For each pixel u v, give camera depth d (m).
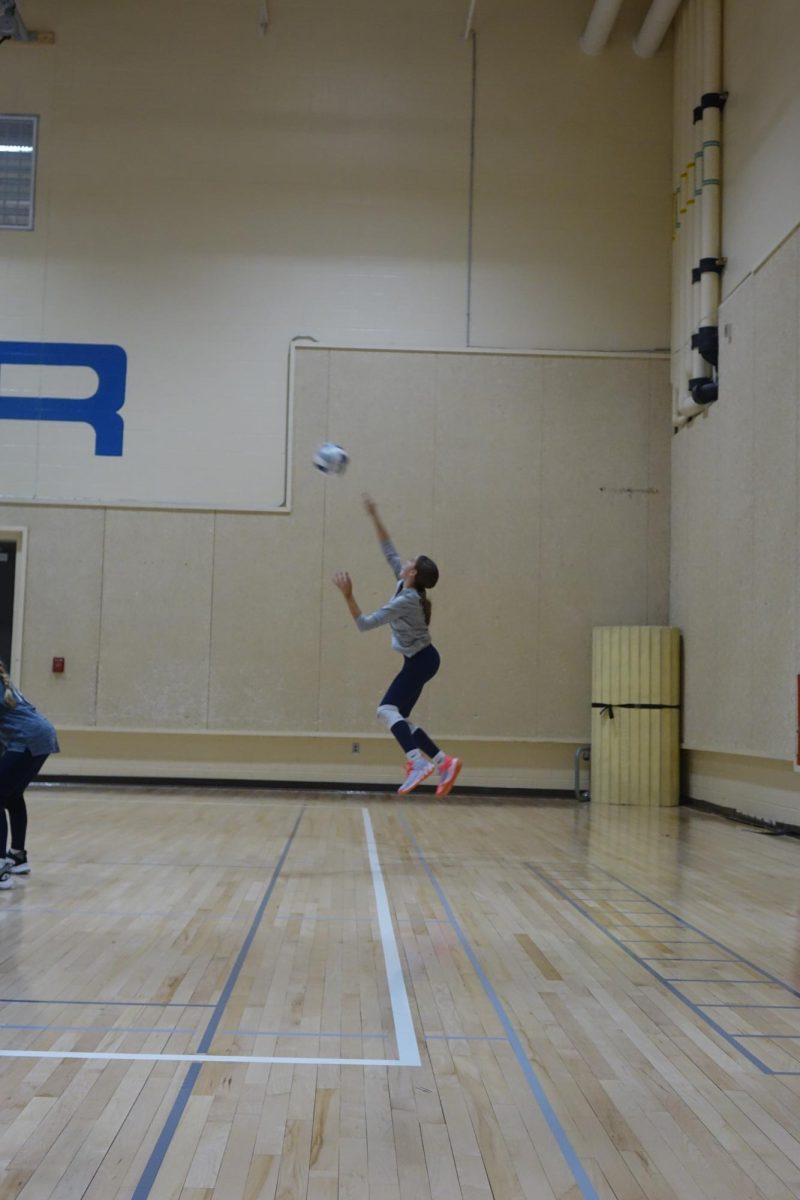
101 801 10.95
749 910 5.82
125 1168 2.47
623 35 13.24
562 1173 2.50
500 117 13.17
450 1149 2.62
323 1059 3.28
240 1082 3.06
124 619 12.59
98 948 4.68
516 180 13.12
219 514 12.70
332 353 12.87
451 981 4.24
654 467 12.84
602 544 12.76
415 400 12.84
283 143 13.12
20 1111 2.80
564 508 12.78
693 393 11.51
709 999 4.05
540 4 13.28
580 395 12.88
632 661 12.12
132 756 12.63
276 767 12.62
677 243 12.66
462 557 12.70
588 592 12.71
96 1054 3.28
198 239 13.01
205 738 12.64
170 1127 2.72
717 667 11.01
